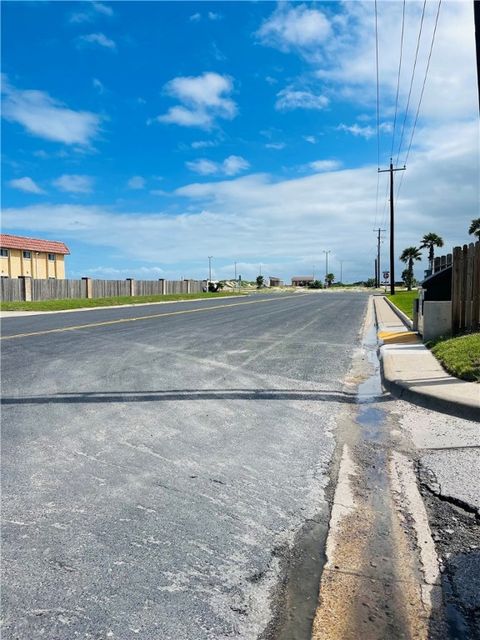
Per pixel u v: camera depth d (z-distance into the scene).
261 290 77.12
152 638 2.09
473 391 5.87
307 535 2.95
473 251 9.75
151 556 2.70
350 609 2.29
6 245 49.00
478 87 6.51
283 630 2.15
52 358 9.29
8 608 2.27
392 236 45.97
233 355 9.69
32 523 3.06
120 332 13.80
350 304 30.42
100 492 3.51
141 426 5.10
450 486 3.61
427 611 2.27
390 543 2.86
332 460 4.19
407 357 8.58
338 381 7.38
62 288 34.59
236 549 2.79
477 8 6.45
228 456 4.25
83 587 2.43
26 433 4.85
